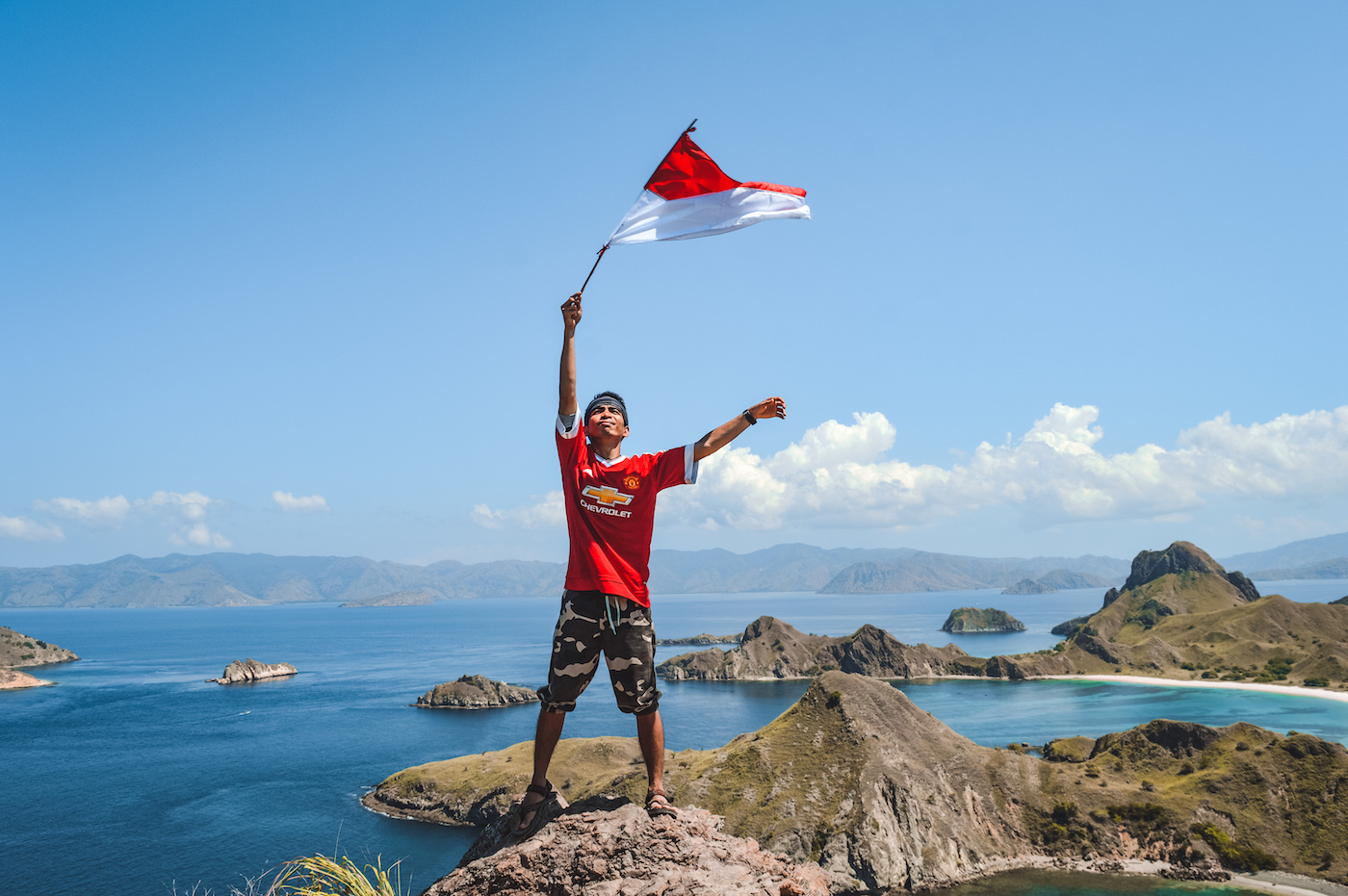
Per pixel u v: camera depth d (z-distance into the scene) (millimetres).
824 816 90438
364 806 107375
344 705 195125
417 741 150625
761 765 98812
